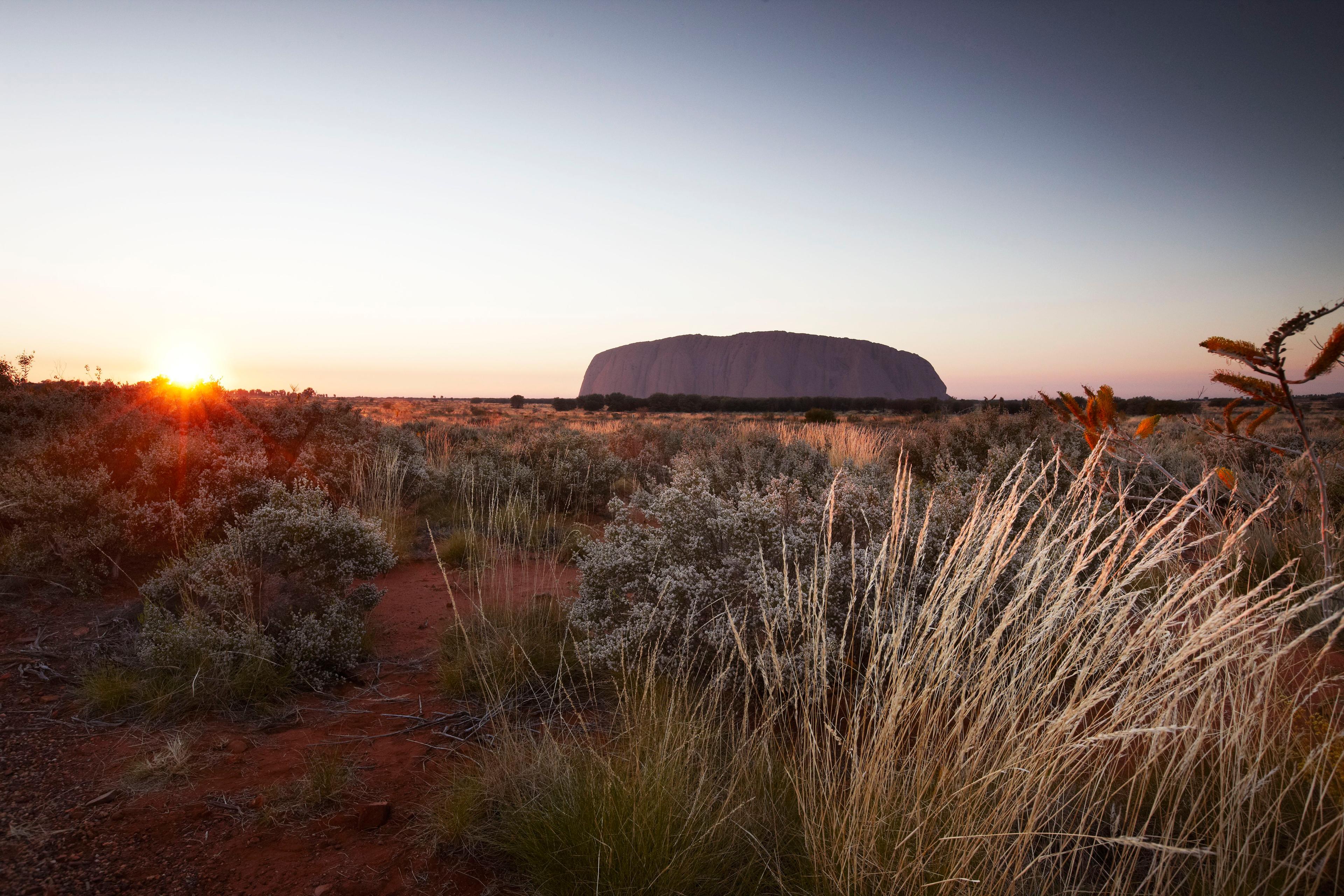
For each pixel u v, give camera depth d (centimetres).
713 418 4647
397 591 562
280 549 429
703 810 230
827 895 205
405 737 321
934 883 193
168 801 257
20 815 240
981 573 230
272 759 294
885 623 304
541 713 344
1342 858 200
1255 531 459
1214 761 225
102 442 600
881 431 1573
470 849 238
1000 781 217
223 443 678
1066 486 540
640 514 880
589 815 229
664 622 352
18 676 352
